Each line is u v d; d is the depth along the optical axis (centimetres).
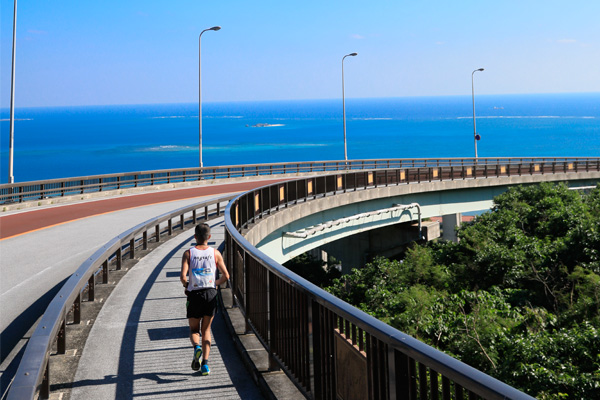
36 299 1159
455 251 3195
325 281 4778
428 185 4003
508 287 2720
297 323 538
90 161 18038
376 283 2917
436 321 1898
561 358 1496
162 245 1658
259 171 4900
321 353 477
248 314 771
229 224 977
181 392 607
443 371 277
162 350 746
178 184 4025
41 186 3005
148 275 1240
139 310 949
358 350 396
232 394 601
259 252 693
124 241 1267
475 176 4369
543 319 1952
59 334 724
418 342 314
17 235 2002
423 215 4106
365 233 4747
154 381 639
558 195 3897
